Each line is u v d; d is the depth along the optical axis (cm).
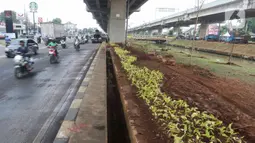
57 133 332
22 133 354
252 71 1072
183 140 226
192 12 4528
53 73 893
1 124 387
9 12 4128
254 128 292
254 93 540
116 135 368
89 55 1650
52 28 3875
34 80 756
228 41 3381
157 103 335
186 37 5909
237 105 418
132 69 641
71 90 625
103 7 4631
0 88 639
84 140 267
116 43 2455
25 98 543
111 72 984
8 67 1054
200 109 354
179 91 468
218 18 4616
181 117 273
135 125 272
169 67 920
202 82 643
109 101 556
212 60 1675
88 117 345
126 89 460
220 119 318
